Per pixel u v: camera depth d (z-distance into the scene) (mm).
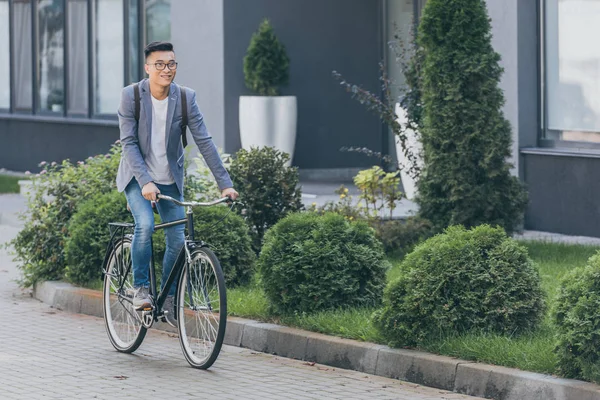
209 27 25266
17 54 33375
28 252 14711
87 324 12719
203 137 10812
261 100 24672
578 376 8945
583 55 18625
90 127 29922
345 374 10227
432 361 9719
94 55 29750
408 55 25078
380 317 10336
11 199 25844
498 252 10430
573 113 18844
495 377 9234
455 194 15938
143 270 10844
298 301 11508
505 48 19219
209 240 13242
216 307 10391
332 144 26359
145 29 27703
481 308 10242
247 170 15258
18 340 11781
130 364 10641
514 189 16188
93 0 29562
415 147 21250
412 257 10477
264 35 24781
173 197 10977
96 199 14273
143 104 10672
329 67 26125
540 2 19125
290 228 11781
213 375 10164
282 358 10953
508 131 16094
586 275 9031
